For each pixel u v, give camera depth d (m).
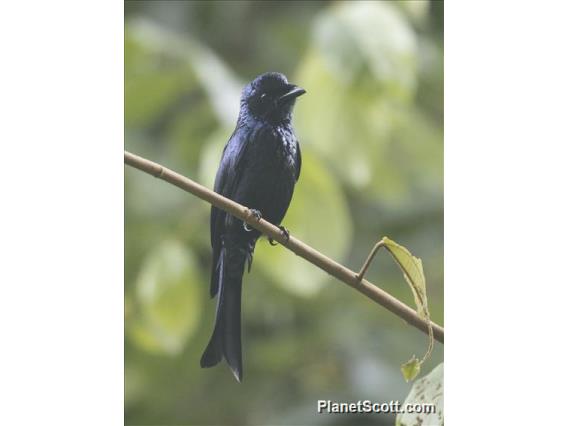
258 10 13.14
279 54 12.72
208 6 12.95
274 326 12.12
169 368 11.48
